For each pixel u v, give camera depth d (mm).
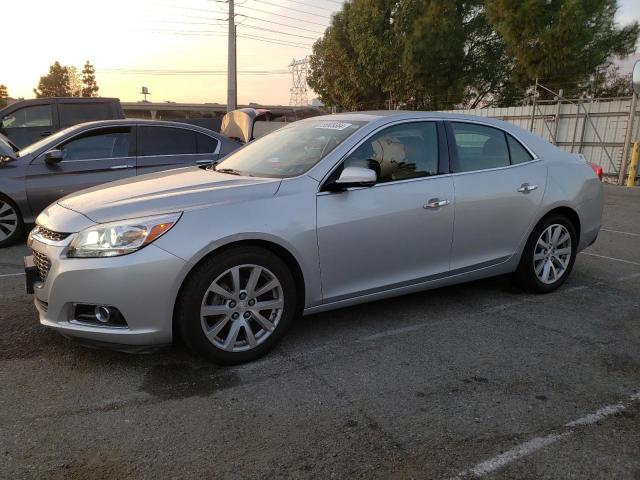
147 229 3084
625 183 15203
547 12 20641
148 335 3129
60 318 3184
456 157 4258
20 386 3119
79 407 2910
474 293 4906
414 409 2943
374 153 3879
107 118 11047
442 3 25531
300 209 3482
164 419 2812
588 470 2441
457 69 26797
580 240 5027
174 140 7344
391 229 3830
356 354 3625
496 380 3279
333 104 33531
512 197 4438
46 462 2453
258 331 3514
